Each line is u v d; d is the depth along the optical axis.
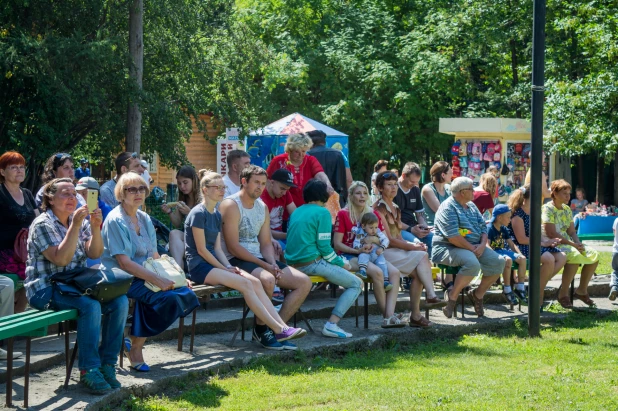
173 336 8.06
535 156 8.81
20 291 7.34
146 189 6.89
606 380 7.03
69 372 6.01
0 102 16.36
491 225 10.35
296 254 8.34
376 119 28.52
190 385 6.51
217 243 7.73
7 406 5.48
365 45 29.69
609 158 21.58
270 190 9.36
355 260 8.80
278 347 7.61
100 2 17.31
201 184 7.69
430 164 31.36
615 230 10.98
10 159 7.45
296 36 30.73
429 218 10.94
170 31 19.42
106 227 6.75
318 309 9.41
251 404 5.97
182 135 20.44
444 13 28.39
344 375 6.99
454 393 6.41
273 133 16.69
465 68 29.06
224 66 20.75
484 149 22.56
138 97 17.36
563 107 21.25
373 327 8.93
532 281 9.09
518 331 9.40
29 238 6.11
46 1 16.75
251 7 31.80
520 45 28.41
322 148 11.15
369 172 30.17
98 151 19.89
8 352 5.48
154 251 7.02
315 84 29.59
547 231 10.56
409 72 28.58
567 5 23.19
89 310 5.90
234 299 9.66
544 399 6.30
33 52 15.18
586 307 10.84
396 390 6.47
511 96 27.16
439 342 8.70
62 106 15.77
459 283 9.48
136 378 6.38
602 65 22.03
